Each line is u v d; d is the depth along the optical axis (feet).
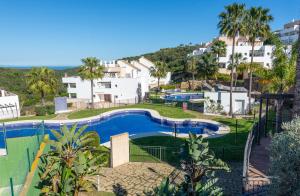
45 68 147.43
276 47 108.58
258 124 57.57
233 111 121.70
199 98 184.34
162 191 28.84
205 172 31.58
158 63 217.77
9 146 45.60
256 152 51.85
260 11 118.21
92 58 149.28
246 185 37.01
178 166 58.03
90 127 118.73
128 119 131.85
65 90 212.84
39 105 151.02
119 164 59.00
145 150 70.38
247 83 185.37
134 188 48.24
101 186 48.98
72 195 40.70
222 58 240.73
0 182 36.29
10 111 128.16
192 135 32.14
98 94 180.96
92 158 45.24
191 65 237.66
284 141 25.44
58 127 112.88
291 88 100.94
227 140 77.36
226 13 115.14
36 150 45.37
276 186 24.68
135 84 176.86
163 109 136.05
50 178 40.65
